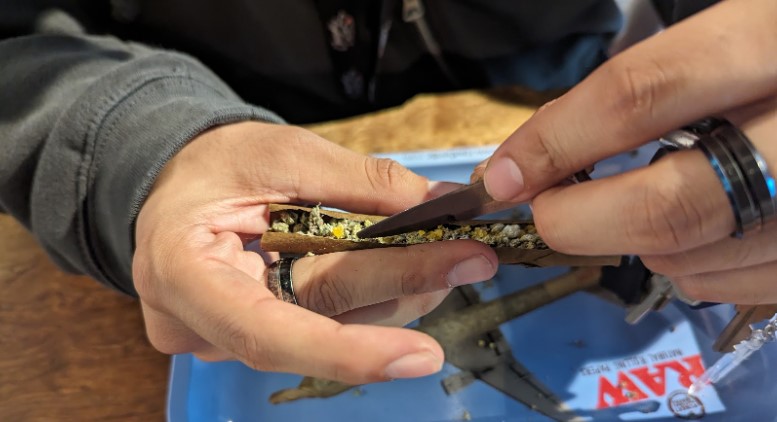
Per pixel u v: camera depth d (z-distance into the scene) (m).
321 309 0.22
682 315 0.28
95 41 0.29
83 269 0.26
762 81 0.14
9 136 0.25
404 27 0.36
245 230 0.23
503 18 0.35
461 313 0.29
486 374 0.27
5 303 0.30
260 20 0.33
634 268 0.26
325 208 0.24
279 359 0.17
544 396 0.27
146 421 0.26
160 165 0.23
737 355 0.25
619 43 0.38
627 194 0.15
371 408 0.27
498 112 0.36
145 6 0.33
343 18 0.34
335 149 0.24
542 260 0.22
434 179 0.32
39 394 0.27
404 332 0.16
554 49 0.38
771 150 0.14
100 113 0.24
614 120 0.15
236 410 0.27
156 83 0.25
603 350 0.28
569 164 0.16
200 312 0.18
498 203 0.19
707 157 0.14
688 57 0.14
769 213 0.14
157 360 0.28
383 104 0.40
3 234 0.32
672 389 0.26
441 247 0.21
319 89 0.38
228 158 0.23
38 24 0.29
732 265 0.17
